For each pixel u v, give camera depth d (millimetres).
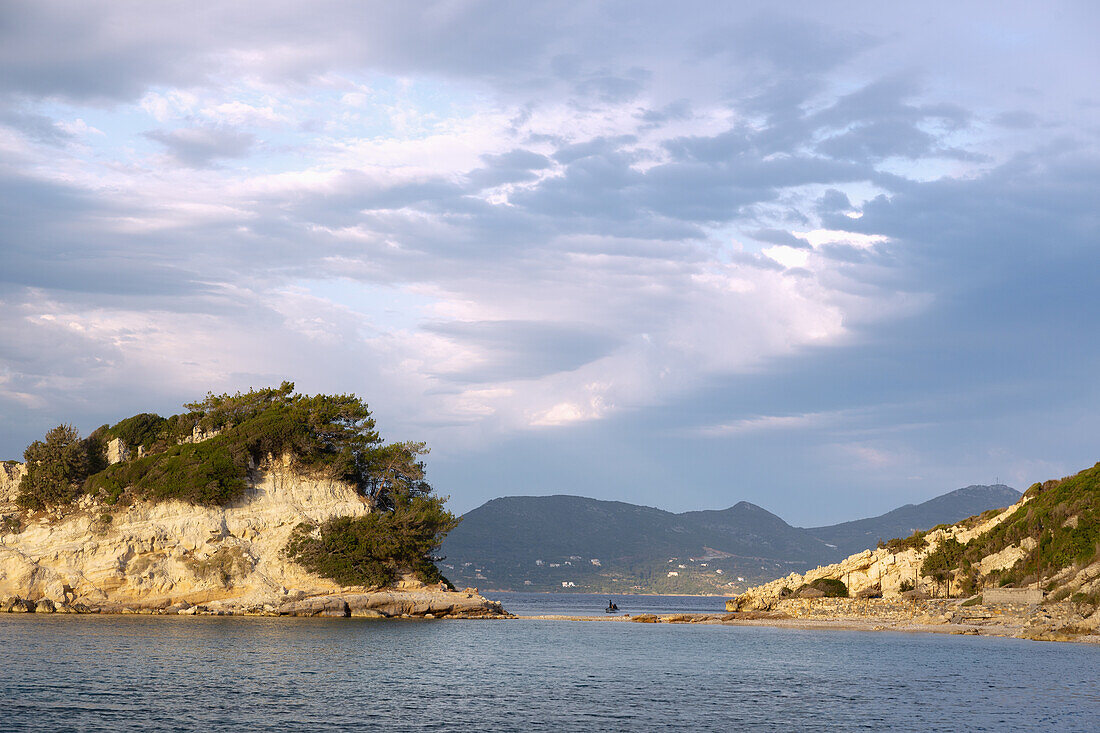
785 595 145375
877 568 134250
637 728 44625
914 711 50188
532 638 93188
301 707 47469
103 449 117750
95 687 50812
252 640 77812
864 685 59781
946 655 78188
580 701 51969
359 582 110500
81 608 100312
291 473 116000
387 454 123062
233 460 110938
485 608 125625
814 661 74000
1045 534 114250
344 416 123438
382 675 60094
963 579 122688
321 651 72000
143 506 106750
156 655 65125
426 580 121188
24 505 107562
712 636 99812
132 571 103250
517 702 51125
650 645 87625
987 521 132625
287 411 119125
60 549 102250
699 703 52094
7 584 99562
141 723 42188
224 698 49125
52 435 111312
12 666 57094
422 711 47500
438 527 117938
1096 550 105000
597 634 101938
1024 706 51969
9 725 40781
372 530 112000
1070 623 94000
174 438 120188
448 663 67938
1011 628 100812
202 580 104938
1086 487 113562
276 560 109625
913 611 118062
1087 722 47438
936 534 136125
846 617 123688
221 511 109375
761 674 65250
